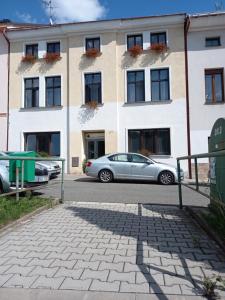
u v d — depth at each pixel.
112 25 23.00
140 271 4.40
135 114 22.61
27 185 9.41
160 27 22.67
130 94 23.08
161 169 17.12
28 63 24.38
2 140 24.27
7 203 8.07
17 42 24.67
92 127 23.02
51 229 6.63
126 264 4.66
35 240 5.84
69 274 4.30
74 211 8.56
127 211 8.71
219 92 21.97
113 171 17.62
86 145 23.62
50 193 12.30
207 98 22.05
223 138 6.81
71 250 5.29
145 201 10.88
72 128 23.30
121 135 22.69
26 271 4.40
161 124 22.20
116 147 22.64
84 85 23.44
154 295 3.70
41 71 24.14
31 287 3.92
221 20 21.80
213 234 5.91
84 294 3.73
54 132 23.69
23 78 24.39
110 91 22.97
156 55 22.64
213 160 7.26
